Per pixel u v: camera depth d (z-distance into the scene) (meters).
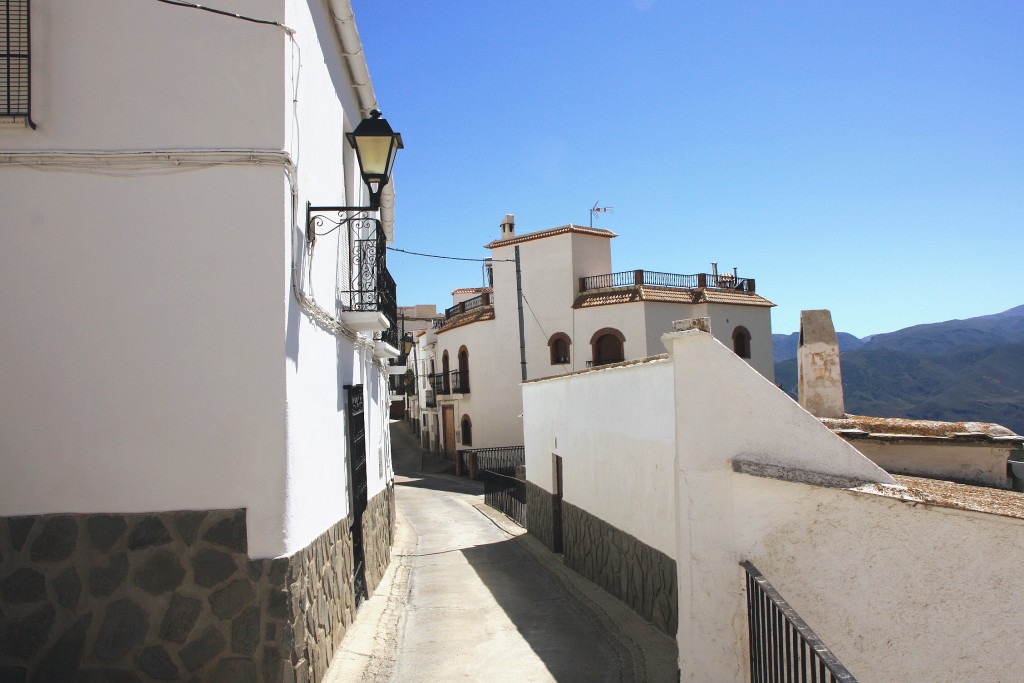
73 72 4.90
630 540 7.45
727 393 4.77
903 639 4.33
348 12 6.88
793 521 4.54
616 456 7.97
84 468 4.75
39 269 4.80
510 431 33.00
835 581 4.45
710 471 4.71
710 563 4.63
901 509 4.38
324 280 6.39
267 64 5.00
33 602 4.66
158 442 4.78
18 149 4.84
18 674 4.57
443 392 38.34
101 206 4.84
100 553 4.70
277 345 4.84
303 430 5.28
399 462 40.22
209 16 5.00
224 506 4.76
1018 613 4.18
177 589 4.70
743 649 4.54
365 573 8.24
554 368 31.45
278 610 4.70
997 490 5.36
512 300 33.09
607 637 6.79
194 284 4.85
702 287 31.73
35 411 4.75
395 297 10.91
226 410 4.80
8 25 4.87
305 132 5.67
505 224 35.28
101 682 4.61
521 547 12.55
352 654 6.20
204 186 4.89
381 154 5.99
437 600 8.72
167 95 4.94
